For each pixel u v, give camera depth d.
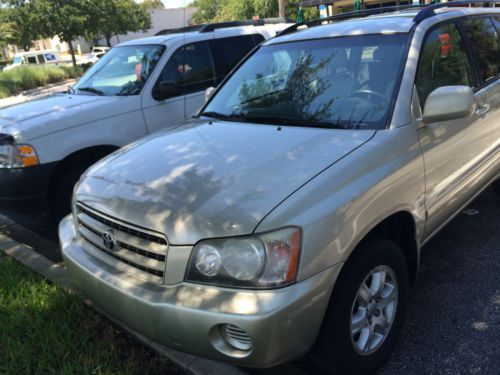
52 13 29.17
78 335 2.96
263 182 2.33
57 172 4.58
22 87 25.08
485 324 2.96
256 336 2.02
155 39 5.77
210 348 2.12
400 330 2.74
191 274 2.16
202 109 3.75
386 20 3.45
